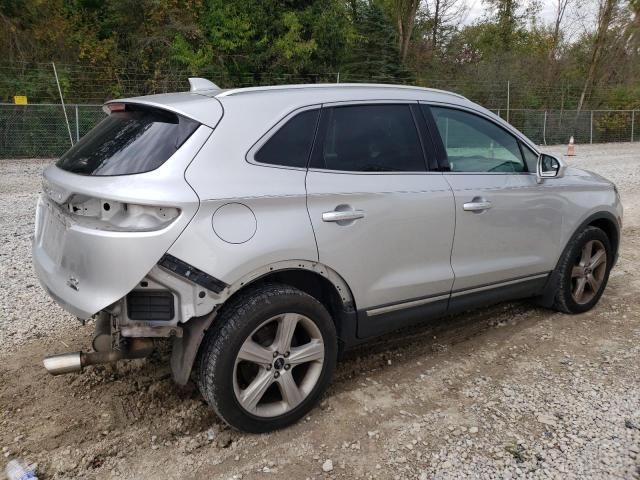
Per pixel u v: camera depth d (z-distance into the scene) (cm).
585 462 295
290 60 2262
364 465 295
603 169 1661
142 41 2252
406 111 382
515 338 451
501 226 418
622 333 459
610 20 3095
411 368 401
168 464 297
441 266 387
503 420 335
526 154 450
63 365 299
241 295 306
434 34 3409
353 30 2481
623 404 349
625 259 679
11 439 315
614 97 3109
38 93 2030
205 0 2286
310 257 316
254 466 295
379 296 355
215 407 300
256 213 299
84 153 319
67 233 292
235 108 312
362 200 339
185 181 282
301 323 323
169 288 278
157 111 310
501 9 3719
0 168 1573
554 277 477
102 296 274
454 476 286
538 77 3194
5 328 450
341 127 347
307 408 332
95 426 328
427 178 377
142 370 388
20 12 2144
